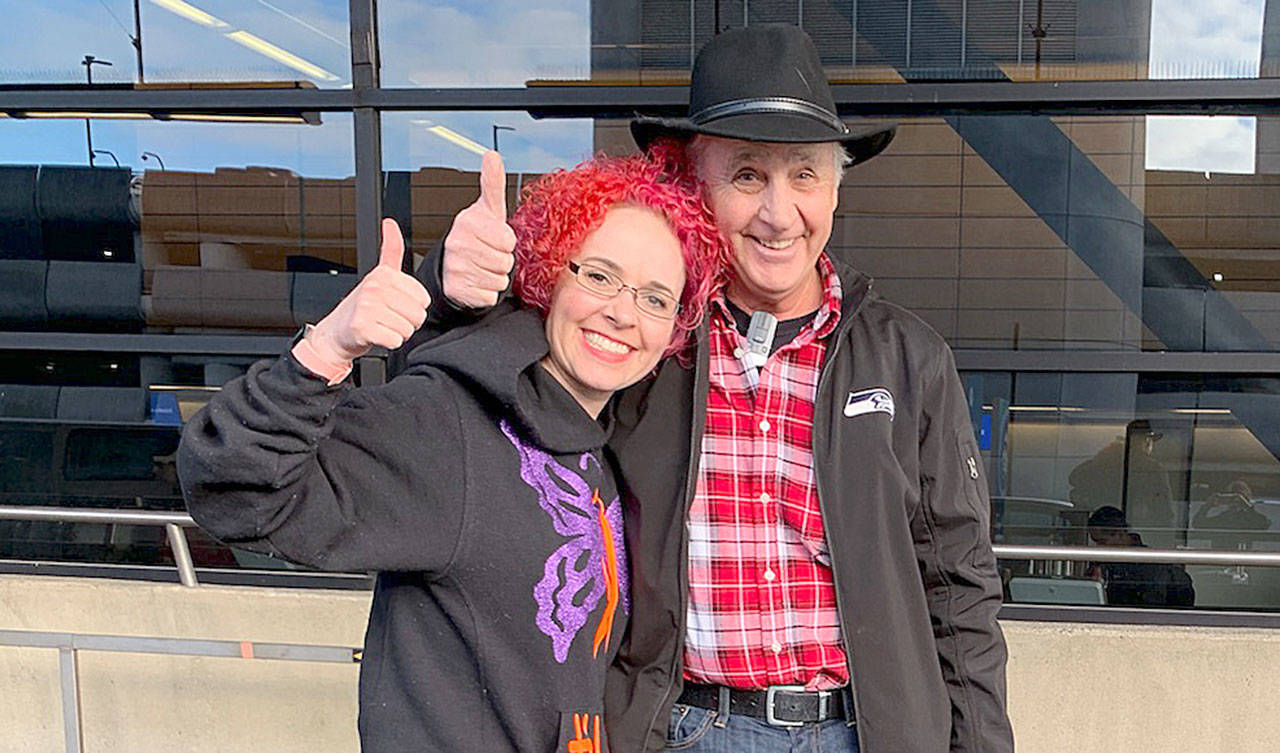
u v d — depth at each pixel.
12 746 2.69
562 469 1.25
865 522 1.38
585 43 2.53
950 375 1.49
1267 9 2.31
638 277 1.24
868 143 1.47
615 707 1.42
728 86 1.37
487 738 1.16
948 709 1.43
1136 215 2.42
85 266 2.74
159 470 2.74
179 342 2.72
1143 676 2.31
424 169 2.62
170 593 2.58
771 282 1.42
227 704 2.61
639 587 1.40
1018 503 2.47
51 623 2.62
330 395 1.03
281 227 2.67
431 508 1.12
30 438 2.78
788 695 1.41
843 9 2.44
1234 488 2.40
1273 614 2.34
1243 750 2.29
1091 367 2.42
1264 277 2.38
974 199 2.45
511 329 1.22
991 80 2.41
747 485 1.43
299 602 2.54
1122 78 2.37
